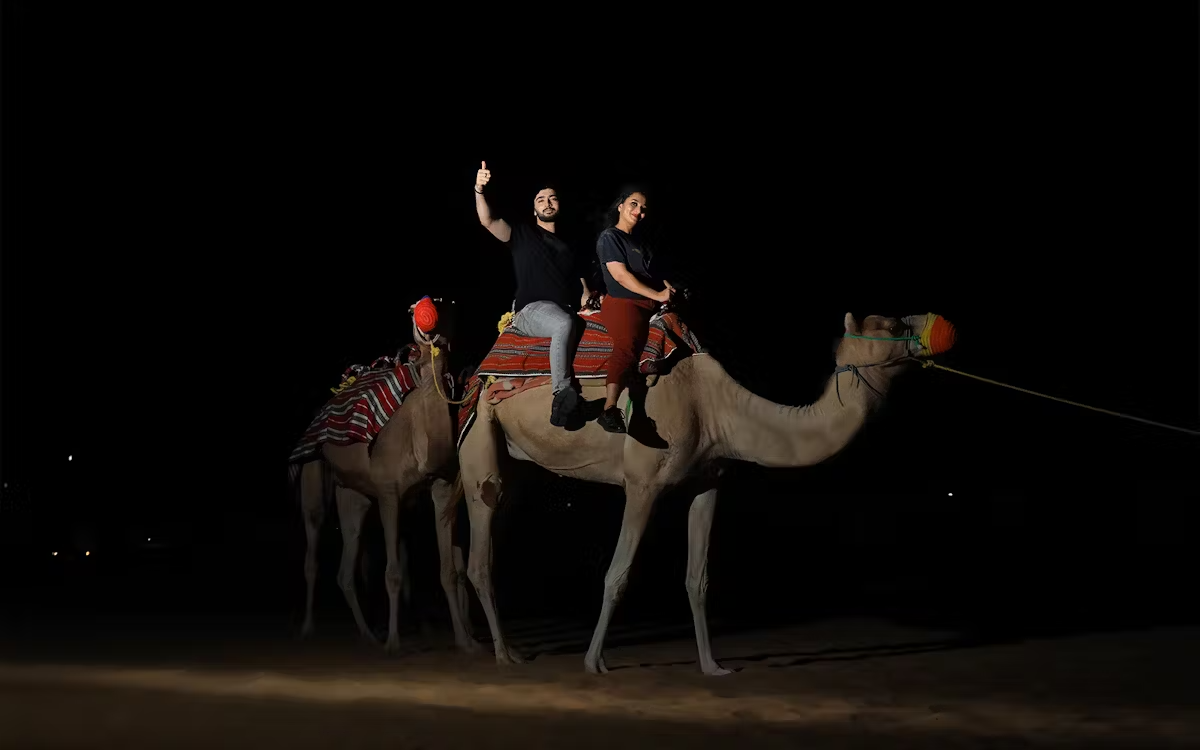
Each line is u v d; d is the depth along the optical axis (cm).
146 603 1509
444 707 720
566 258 927
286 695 765
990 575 1781
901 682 812
